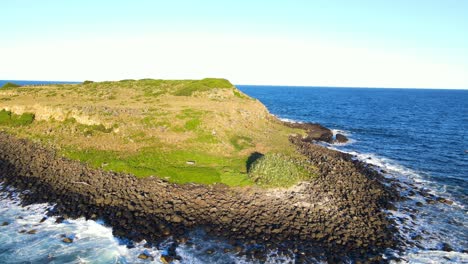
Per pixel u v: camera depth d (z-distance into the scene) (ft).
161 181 95.81
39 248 69.15
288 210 82.99
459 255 69.92
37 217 81.97
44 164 116.67
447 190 109.09
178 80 279.90
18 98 205.36
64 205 86.69
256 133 158.40
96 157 114.83
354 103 503.20
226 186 94.17
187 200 86.28
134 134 132.46
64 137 139.64
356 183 106.11
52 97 208.74
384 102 542.16
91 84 268.82
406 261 67.21
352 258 66.85
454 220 86.28
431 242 75.00
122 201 86.48
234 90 236.63
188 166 107.45
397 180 117.91
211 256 66.33
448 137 207.21
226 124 149.38
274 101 501.97
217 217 79.25
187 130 135.85
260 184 94.22
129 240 71.10
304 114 326.85
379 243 72.84
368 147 173.68
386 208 90.84
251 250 68.08
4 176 109.29
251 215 80.23
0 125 167.53
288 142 153.79
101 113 151.23
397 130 233.14
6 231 75.56
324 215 82.02
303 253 67.62
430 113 358.02
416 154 159.53
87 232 74.79
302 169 109.60
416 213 89.51
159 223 76.33
